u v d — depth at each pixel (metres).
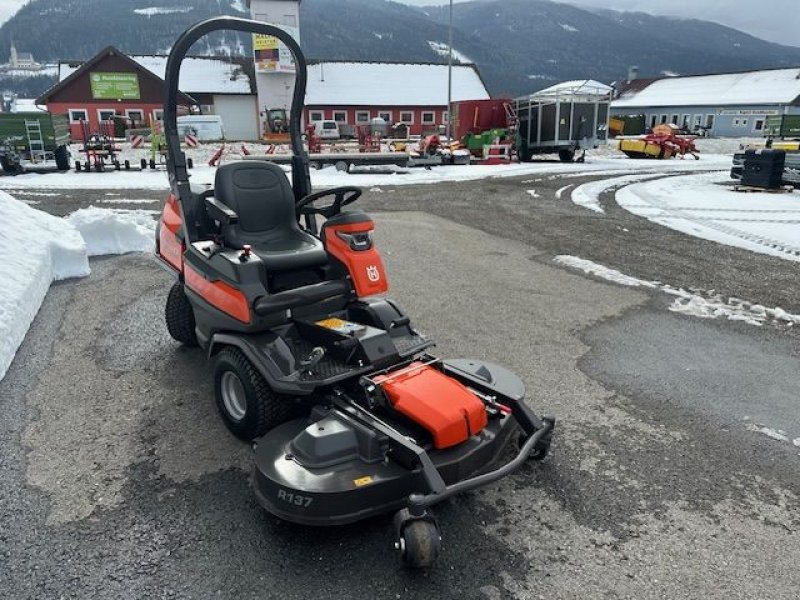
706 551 2.76
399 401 2.90
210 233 4.29
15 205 6.82
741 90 56.00
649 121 60.41
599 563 2.67
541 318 5.73
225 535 2.78
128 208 11.15
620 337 5.30
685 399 4.18
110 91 36.69
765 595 2.52
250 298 3.41
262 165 4.14
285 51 37.28
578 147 24.36
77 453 3.39
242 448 3.46
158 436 3.57
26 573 2.55
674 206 12.95
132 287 6.32
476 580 2.56
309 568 2.60
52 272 6.45
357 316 3.65
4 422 3.69
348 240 3.67
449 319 5.65
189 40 3.95
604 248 8.76
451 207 12.34
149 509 2.95
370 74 44.81
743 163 16.38
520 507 3.02
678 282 7.05
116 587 2.48
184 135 26.64
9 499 3.00
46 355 4.65
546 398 4.16
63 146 18.31
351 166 19.14
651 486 3.21
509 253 8.34
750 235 9.86
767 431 3.79
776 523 2.96
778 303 6.34
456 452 2.80
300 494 2.54
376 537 2.79
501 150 23.44
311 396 3.21
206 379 4.28
